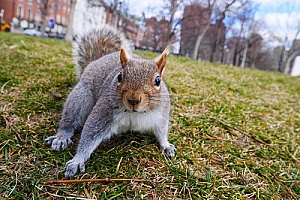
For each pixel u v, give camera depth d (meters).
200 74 0.44
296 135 0.23
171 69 0.44
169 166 0.15
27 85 0.26
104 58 0.20
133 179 0.14
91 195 0.13
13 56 0.36
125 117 0.15
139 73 0.14
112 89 0.15
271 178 0.16
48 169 0.14
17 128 0.18
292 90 0.46
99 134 0.15
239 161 0.17
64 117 0.18
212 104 0.27
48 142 0.17
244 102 0.31
